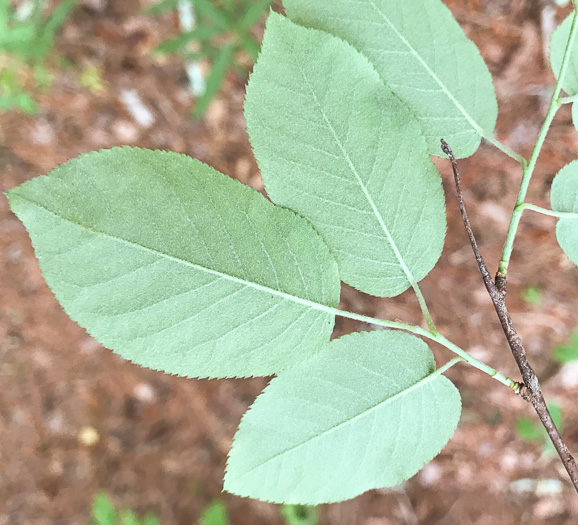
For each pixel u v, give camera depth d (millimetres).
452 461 311
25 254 312
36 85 281
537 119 278
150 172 91
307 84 94
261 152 96
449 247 294
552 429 102
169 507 318
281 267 97
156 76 290
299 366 100
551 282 291
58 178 89
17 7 261
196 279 94
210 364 95
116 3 279
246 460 100
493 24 272
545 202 283
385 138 96
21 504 330
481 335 298
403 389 103
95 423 328
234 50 230
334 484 101
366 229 99
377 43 104
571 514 299
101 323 92
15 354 325
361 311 288
